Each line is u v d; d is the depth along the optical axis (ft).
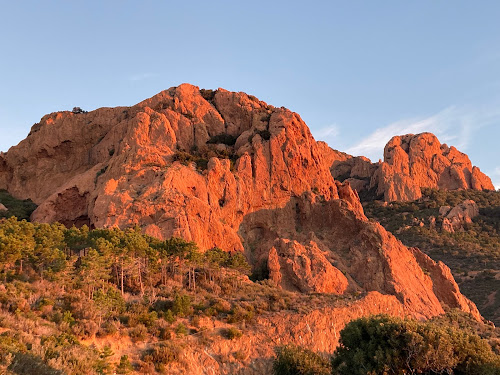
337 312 157.89
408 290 195.31
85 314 120.47
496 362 104.06
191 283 167.02
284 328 144.15
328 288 182.60
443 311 206.39
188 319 138.82
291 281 184.34
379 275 196.65
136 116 239.71
